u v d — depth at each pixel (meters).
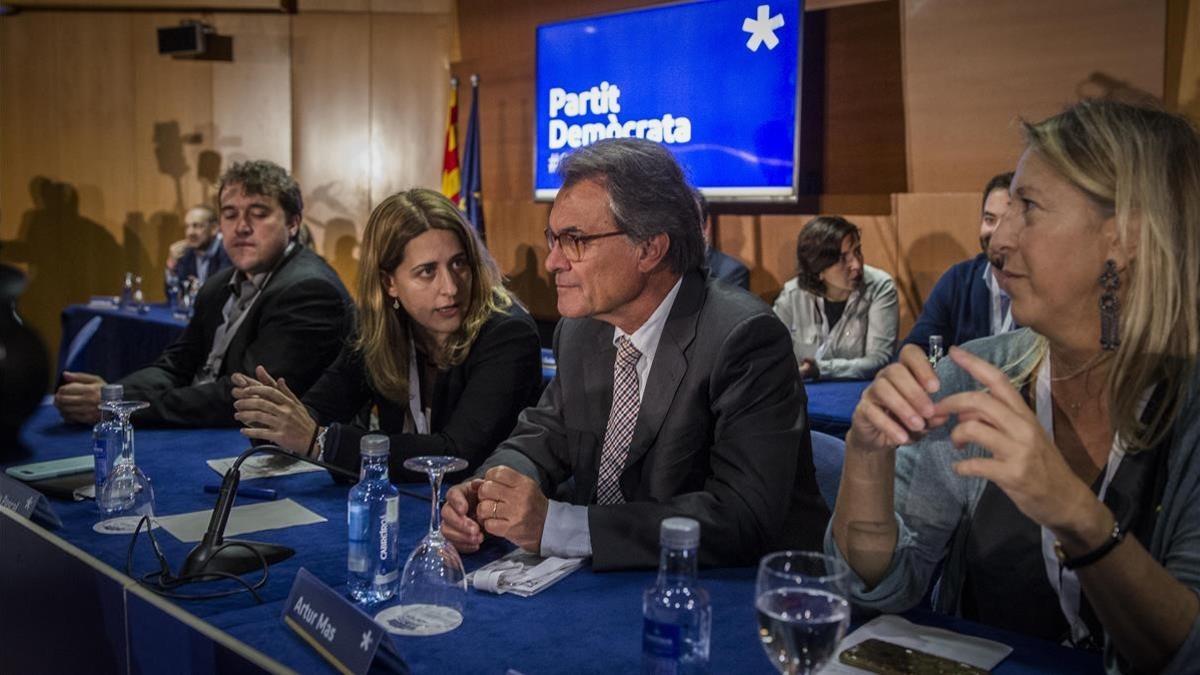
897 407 1.15
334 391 2.45
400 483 2.11
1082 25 4.34
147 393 2.69
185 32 7.30
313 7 7.26
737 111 5.19
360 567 1.40
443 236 2.21
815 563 1.02
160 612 1.38
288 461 2.26
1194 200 1.17
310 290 2.94
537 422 1.97
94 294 7.88
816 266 4.27
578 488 1.83
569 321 1.93
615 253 1.67
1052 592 1.35
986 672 1.14
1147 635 1.09
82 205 7.84
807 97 5.21
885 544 1.32
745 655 1.19
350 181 7.29
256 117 7.44
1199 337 1.19
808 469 1.75
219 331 3.13
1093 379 1.31
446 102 6.98
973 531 1.41
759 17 5.07
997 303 3.88
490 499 1.58
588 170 1.68
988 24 4.61
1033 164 1.24
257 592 1.45
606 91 5.71
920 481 1.44
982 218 3.92
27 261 7.90
